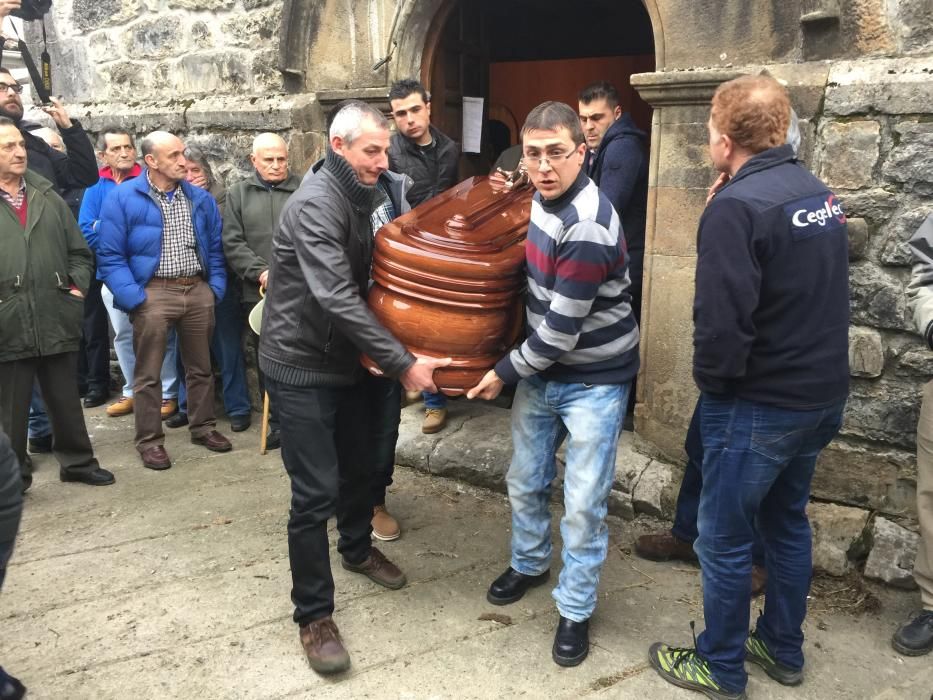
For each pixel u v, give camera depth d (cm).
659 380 302
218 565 271
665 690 205
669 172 283
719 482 187
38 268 308
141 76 448
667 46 278
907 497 255
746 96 174
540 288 203
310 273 196
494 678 211
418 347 201
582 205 191
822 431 185
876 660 218
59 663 218
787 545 200
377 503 287
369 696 204
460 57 403
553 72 676
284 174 373
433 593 253
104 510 316
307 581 217
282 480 345
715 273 168
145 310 352
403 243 200
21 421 318
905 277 244
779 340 174
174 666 217
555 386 217
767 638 208
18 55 660
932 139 232
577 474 212
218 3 402
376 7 355
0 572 169
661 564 271
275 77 394
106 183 403
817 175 253
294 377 207
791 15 253
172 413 429
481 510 313
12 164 297
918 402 249
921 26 234
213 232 379
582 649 217
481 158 448
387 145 204
